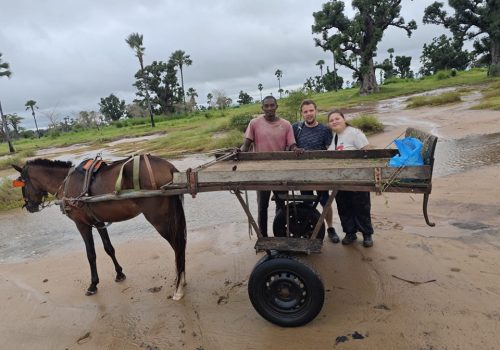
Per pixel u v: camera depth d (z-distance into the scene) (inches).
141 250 235.6
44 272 221.3
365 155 172.7
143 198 165.6
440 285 161.5
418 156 129.2
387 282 168.4
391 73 3491.6
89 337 154.0
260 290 143.3
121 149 931.3
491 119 585.0
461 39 1935.3
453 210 244.8
